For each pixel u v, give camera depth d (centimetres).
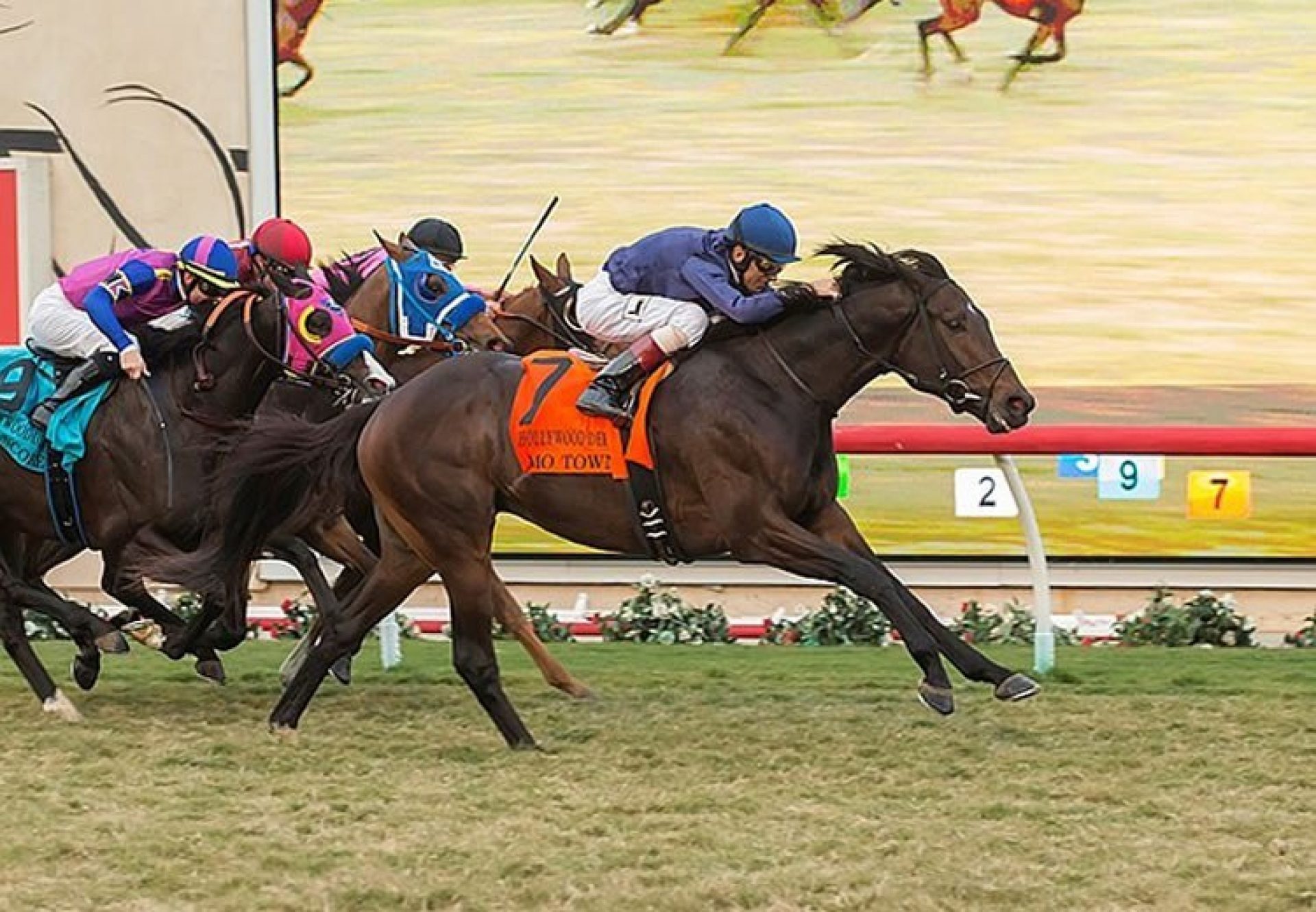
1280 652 1234
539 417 938
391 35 1625
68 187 1667
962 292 937
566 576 1605
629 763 898
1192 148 1555
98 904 688
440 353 1195
